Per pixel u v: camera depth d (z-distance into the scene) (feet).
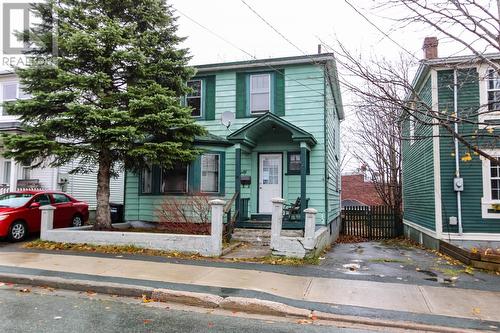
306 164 42.14
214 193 42.86
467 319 17.03
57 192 42.91
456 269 27.94
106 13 35.81
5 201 38.55
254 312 18.51
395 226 67.26
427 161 44.73
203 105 46.34
